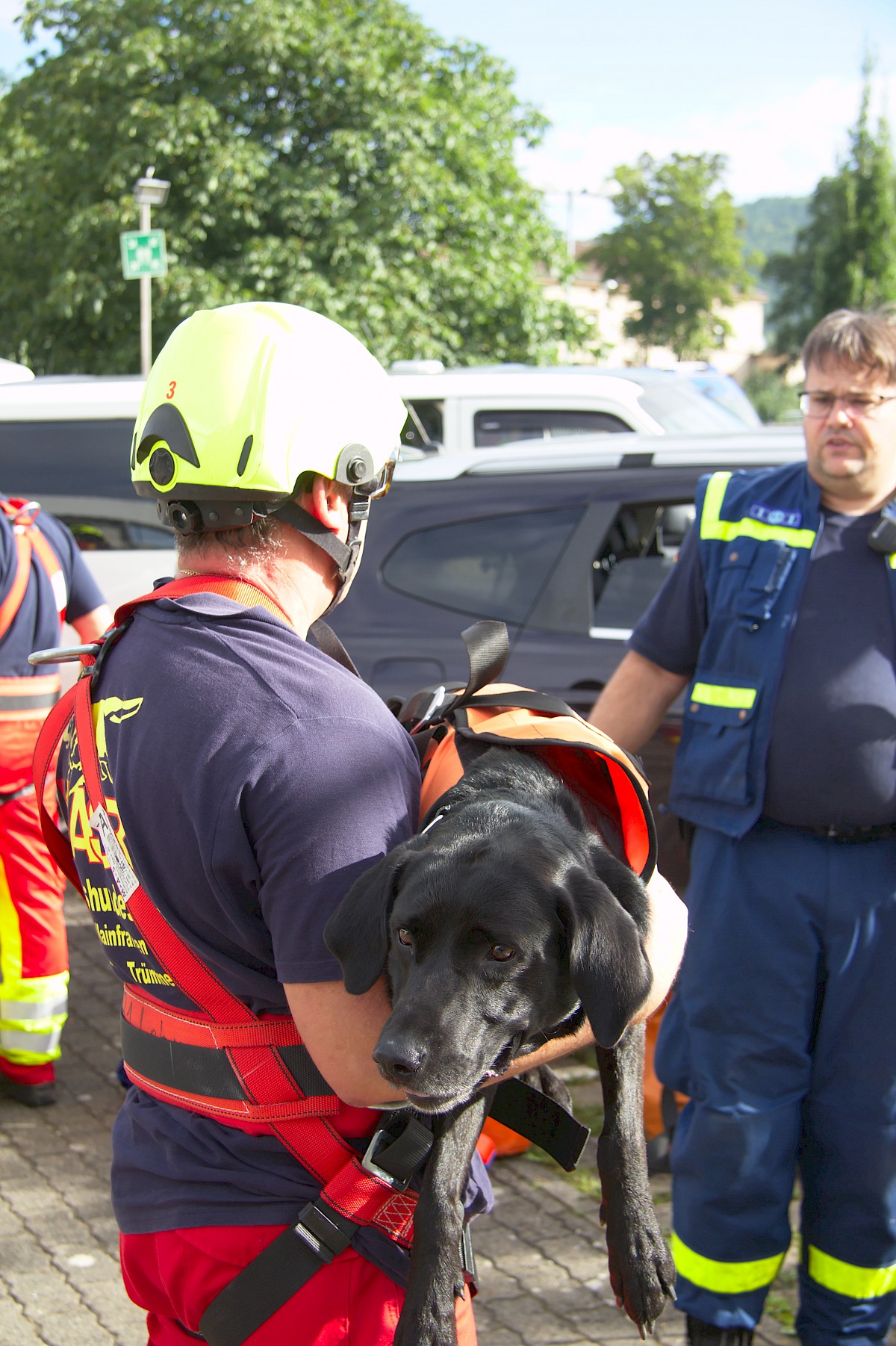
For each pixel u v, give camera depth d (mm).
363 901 1331
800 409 2650
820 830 2520
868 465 2535
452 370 8156
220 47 18000
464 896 1397
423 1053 1317
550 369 7871
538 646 4141
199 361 1487
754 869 2535
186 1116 1474
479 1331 2818
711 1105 2529
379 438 1580
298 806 1333
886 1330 2572
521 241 20531
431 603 4289
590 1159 3604
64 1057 4328
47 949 3879
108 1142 3734
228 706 1358
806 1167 2600
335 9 19000
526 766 1631
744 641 2588
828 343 2520
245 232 18281
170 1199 1461
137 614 1533
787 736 2498
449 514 4340
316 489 1506
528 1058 1519
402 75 18875
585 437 4660
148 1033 1498
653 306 57031
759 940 2508
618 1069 1665
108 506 5734
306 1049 1423
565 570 4195
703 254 56594
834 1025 2518
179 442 1469
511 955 1407
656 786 3787
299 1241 1404
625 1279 1651
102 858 1482
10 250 19031
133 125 17531
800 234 59812
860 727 2473
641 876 1598
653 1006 1581
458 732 1660
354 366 1578
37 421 5797
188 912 1393
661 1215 3264
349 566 1596
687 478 4184
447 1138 1463
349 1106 1441
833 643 2527
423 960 1416
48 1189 3469
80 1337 2828
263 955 1393
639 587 4160
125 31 18375
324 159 18422
